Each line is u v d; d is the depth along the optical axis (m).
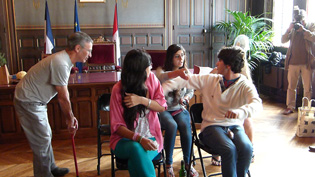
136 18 6.58
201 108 2.46
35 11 6.18
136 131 2.06
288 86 4.86
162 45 6.77
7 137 3.69
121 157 2.00
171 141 2.56
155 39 6.73
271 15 6.45
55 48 6.36
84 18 6.38
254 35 6.20
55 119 3.73
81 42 2.36
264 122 4.40
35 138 2.47
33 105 2.38
